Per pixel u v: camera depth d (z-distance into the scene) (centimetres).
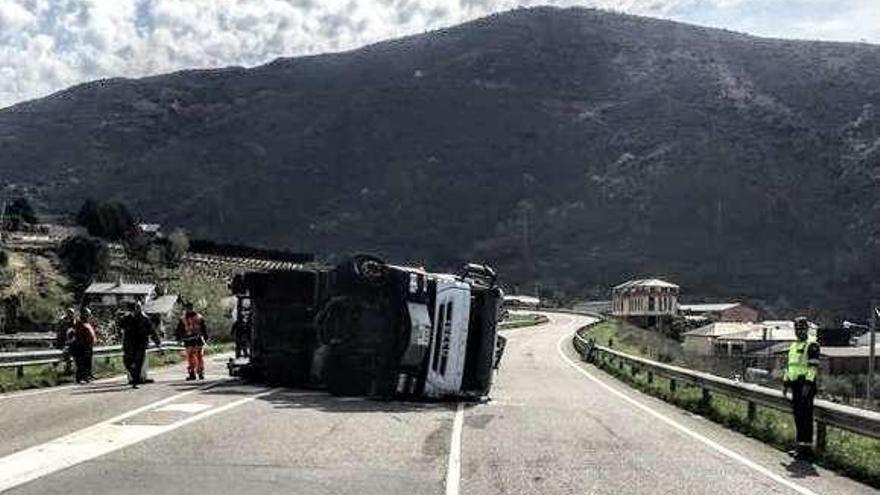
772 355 7662
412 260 15700
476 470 1069
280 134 19625
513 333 7025
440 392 1870
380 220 16650
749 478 1091
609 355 3556
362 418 1525
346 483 964
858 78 18688
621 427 1561
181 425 1367
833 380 6544
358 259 1866
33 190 17488
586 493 957
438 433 1383
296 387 2005
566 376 3047
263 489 921
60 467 1014
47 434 1260
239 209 17412
